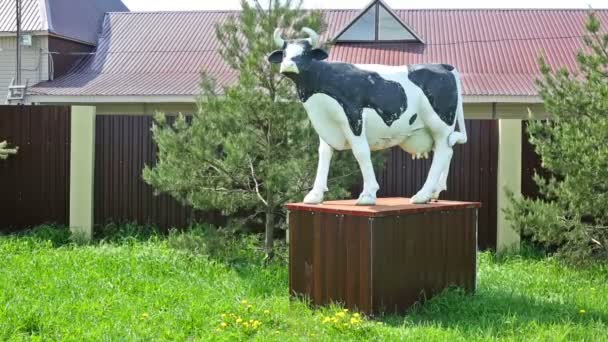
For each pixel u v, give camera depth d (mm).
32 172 8617
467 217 5773
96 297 5535
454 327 4715
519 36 14930
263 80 6695
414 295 5207
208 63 14805
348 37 15023
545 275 6598
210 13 16984
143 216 8531
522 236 7949
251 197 6926
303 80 5133
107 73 14961
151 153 8508
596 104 6414
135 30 16547
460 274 5707
